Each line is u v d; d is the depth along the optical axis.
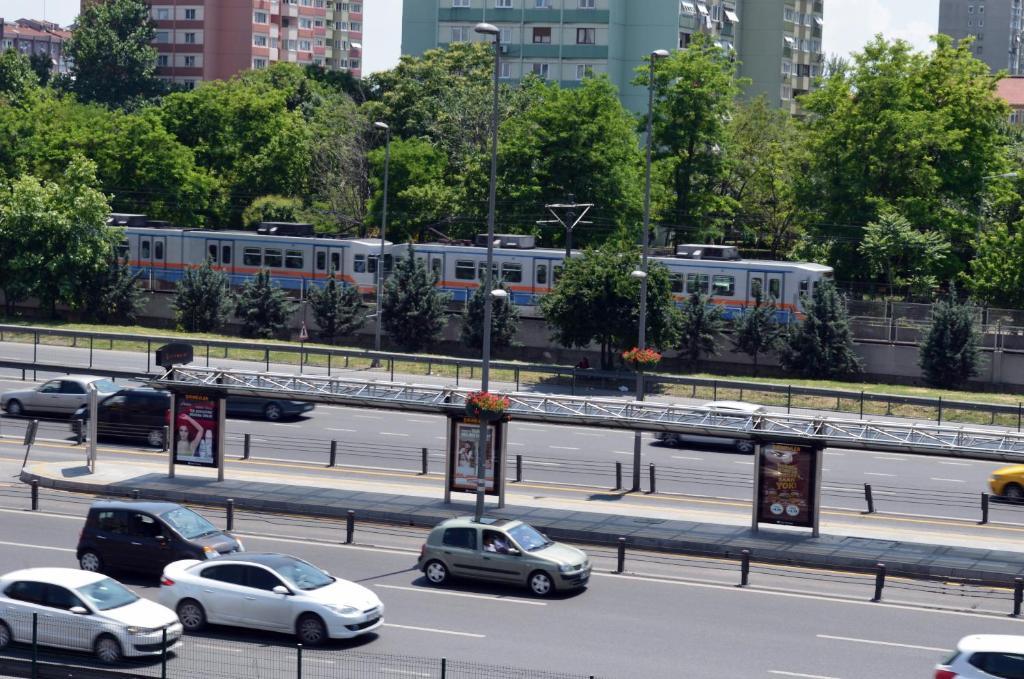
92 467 67.75
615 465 72.31
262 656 38.91
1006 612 46.09
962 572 50.34
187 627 41.94
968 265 138.00
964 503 65.06
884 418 89.88
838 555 52.34
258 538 55.28
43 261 130.12
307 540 55.25
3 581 39.12
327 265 124.56
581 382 103.25
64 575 39.41
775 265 111.19
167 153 165.50
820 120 140.25
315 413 89.31
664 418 59.16
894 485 70.56
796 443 55.91
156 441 76.44
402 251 126.62
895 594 48.50
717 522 58.75
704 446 81.31
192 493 61.66
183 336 118.31
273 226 128.62
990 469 76.88
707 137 142.75
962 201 136.50
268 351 104.88
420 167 160.62
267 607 40.88
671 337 104.62
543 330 117.44
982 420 89.88
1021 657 33.41
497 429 60.47
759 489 56.56
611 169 137.75
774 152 162.75
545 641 41.28
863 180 132.12
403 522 58.50
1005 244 119.62
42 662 36.41
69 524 56.91
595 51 199.62
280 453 74.25
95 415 67.81
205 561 42.81
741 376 107.69
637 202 139.62
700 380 94.31
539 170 140.12
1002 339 105.19
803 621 44.34
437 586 48.34
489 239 59.81
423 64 194.75
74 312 133.50
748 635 42.47
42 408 83.94
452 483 61.28
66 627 38.00
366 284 125.06
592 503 62.59
